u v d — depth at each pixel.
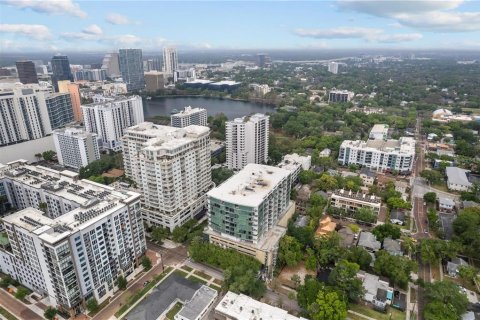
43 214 186.25
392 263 190.12
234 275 183.50
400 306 174.38
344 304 162.12
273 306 170.00
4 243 194.50
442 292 167.50
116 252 189.00
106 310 176.25
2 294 189.38
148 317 164.75
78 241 163.88
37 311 176.38
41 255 164.88
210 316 170.25
